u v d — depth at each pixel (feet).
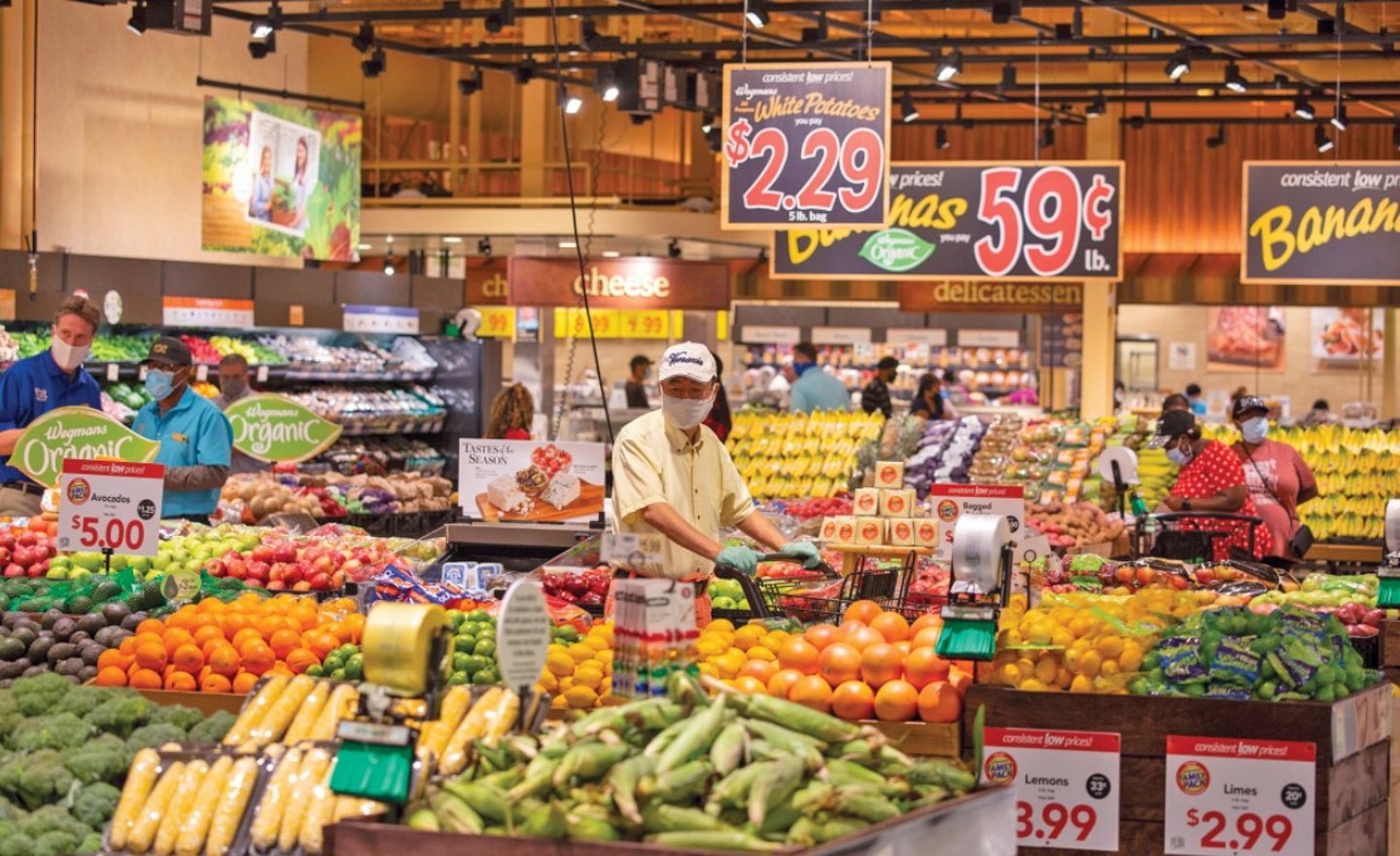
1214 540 33.35
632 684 13.23
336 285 50.55
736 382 77.61
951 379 85.61
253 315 47.80
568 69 60.49
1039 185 42.57
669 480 19.85
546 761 11.86
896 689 16.75
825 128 35.37
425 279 53.57
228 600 22.62
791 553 18.90
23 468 26.30
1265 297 69.82
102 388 44.65
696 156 72.13
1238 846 16.65
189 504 28.22
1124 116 68.90
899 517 21.91
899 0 47.73
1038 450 45.01
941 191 42.93
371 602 21.57
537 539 27.48
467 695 14.62
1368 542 45.91
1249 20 62.85
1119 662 17.35
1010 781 16.40
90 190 49.78
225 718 15.28
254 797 13.14
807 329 86.33
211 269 46.70
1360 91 64.69
